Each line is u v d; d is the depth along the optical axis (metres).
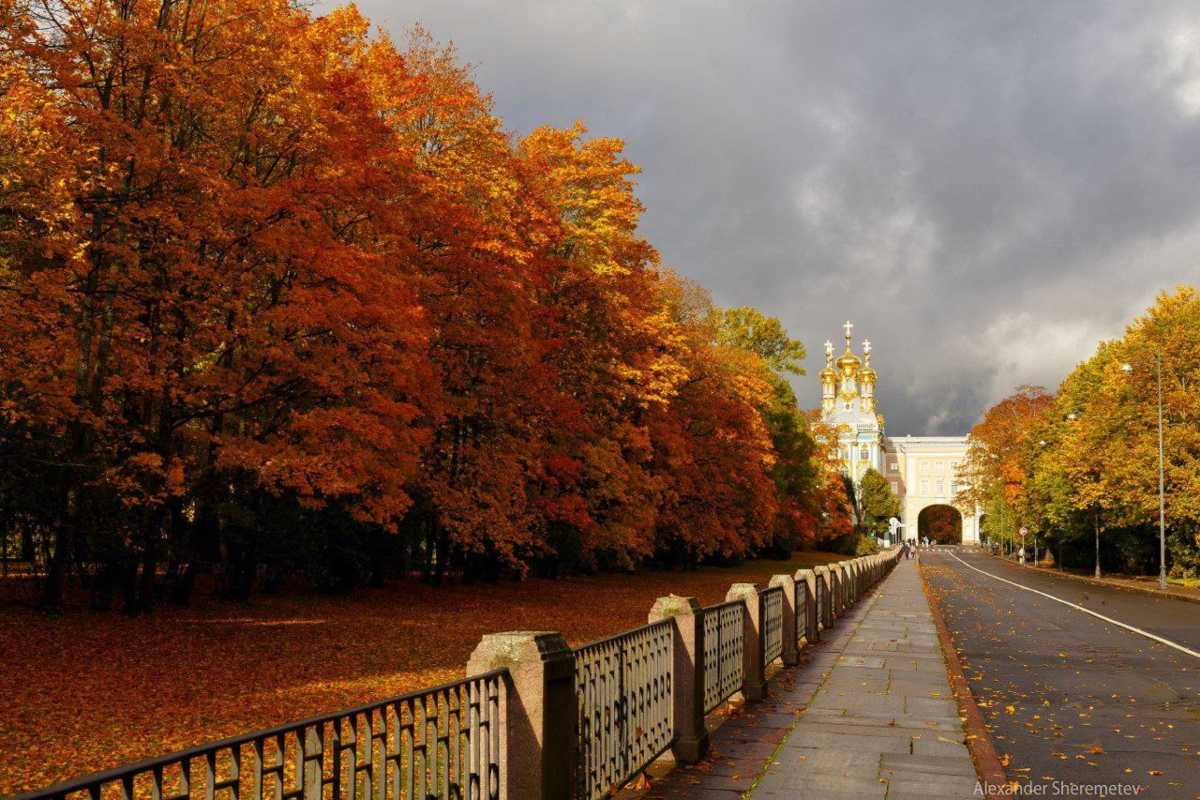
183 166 15.01
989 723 10.08
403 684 12.79
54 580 17.38
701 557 50.12
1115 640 19.20
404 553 26.56
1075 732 9.60
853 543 88.81
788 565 67.06
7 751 8.80
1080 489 52.19
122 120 15.14
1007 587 41.97
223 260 16.91
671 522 41.62
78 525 17.44
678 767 7.69
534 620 21.88
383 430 16.55
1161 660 15.83
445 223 20.73
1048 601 32.25
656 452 35.97
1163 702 11.52
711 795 6.83
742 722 9.63
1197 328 48.16
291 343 16.88
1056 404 68.50
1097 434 51.19
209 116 17.47
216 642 15.88
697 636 8.12
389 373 17.42
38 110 13.59
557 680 5.04
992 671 14.41
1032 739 9.23
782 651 13.98
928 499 173.75
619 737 6.51
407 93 20.98
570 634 19.27
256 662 14.23
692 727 7.90
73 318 15.57
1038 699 11.72
